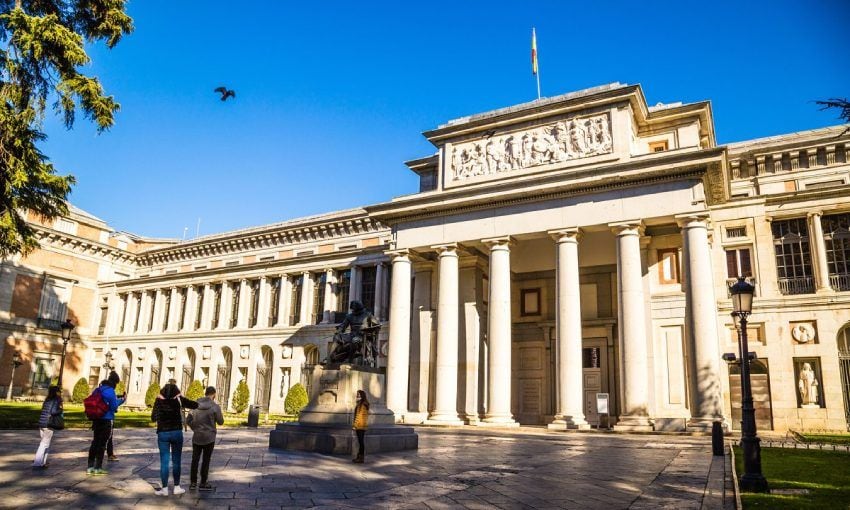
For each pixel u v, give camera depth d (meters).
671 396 30.06
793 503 9.93
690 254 28.33
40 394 58.75
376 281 48.03
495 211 33.66
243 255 59.19
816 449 20.58
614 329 36.97
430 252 36.81
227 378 55.00
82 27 26.00
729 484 12.06
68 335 28.38
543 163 33.44
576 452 18.45
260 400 51.78
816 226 34.47
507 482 12.10
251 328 54.03
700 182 28.84
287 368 51.09
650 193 29.72
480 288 37.25
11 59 23.45
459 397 35.31
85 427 24.27
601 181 30.41
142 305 62.53
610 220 30.36
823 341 32.69
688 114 33.28
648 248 32.69
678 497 10.55
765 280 34.88
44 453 12.53
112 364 62.06
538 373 38.94
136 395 59.00
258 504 9.37
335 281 50.97
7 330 56.84
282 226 55.69
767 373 33.84
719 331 34.97
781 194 35.28
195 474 10.45
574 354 29.58
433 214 35.59
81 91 23.80
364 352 18.58
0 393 55.41
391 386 34.62
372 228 51.62
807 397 32.75
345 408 17.14
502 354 31.92
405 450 17.98
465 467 14.34
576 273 30.70
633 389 27.95
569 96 34.03
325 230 53.88
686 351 30.31
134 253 68.00
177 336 58.22
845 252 34.19
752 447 11.67
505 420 31.20
